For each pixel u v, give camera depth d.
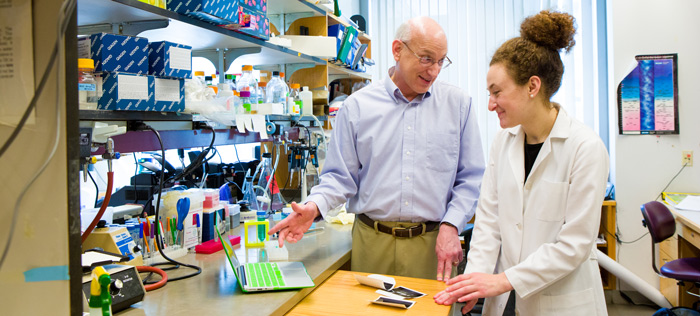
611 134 3.93
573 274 1.40
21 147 0.59
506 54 1.36
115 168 2.18
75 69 0.58
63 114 0.57
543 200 1.41
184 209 1.70
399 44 1.70
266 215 2.25
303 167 2.58
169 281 1.41
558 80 1.38
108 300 0.84
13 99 0.58
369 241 1.81
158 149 1.75
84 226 1.51
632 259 3.81
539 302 1.43
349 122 1.83
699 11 3.62
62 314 0.59
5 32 0.58
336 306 1.33
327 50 2.59
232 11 1.72
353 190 1.84
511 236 1.50
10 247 0.60
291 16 2.84
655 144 3.74
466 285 1.35
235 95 2.01
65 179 0.57
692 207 3.27
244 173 2.53
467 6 4.18
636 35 3.74
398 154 1.78
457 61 4.21
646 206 3.02
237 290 1.34
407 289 1.47
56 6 0.56
